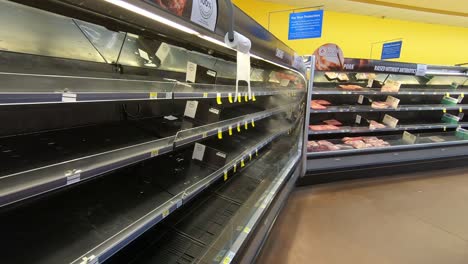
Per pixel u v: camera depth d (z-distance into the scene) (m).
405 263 2.21
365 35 5.46
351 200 3.37
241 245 1.54
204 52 2.08
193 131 1.54
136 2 0.70
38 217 1.09
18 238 0.96
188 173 1.67
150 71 1.77
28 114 1.29
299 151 3.41
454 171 4.69
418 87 4.70
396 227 2.77
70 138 1.30
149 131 1.55
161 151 1.26
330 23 5.20
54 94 0.74
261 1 4.69
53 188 0.77
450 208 3.24
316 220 2.84
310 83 3.39
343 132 4.13
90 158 0.93
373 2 4.62
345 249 2.36
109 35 1.54
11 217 1.07
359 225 2.78
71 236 1.00
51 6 1.09
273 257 2.21
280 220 2.82
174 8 0.81
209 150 1.83
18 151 1.08
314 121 4.25
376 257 2.27
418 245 2.47
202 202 1.92
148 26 1.35
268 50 1.67
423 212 3.12
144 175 1.58
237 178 2.35
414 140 4.54
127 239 1.01
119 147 1.24
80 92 0.82
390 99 4.41
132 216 1.16
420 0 4.58
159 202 1.30
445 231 2.72
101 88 0.93
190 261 1.34
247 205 1.92
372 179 4.15
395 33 5.66
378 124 4.35
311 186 3.79
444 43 6.06
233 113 2.36
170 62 1.94
